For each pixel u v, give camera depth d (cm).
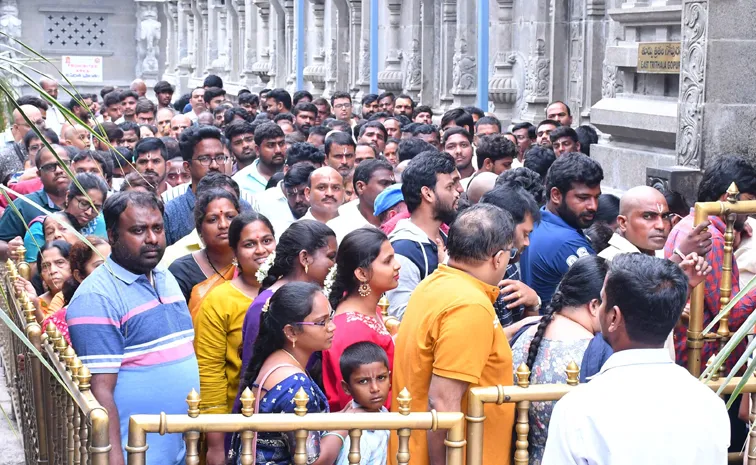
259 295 752
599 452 462
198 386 724
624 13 1720
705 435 464
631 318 489
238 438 636
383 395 686
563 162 924
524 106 2350
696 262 704
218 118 2469
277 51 4259
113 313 682
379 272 743
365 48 3194
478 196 1073
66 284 905
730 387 603
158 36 6003
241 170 1523
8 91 440
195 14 5609
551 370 622
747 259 806
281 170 1488
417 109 2128
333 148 1419
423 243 870
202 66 5638
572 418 470
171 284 727
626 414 462
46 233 1073
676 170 1322
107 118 2662
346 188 1421
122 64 6062
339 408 725
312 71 3806
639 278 487
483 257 624
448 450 563
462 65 2566
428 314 616
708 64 1308
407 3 2920
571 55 2200
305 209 1225
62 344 684
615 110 1689
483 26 1956
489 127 1688
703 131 1316
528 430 594
